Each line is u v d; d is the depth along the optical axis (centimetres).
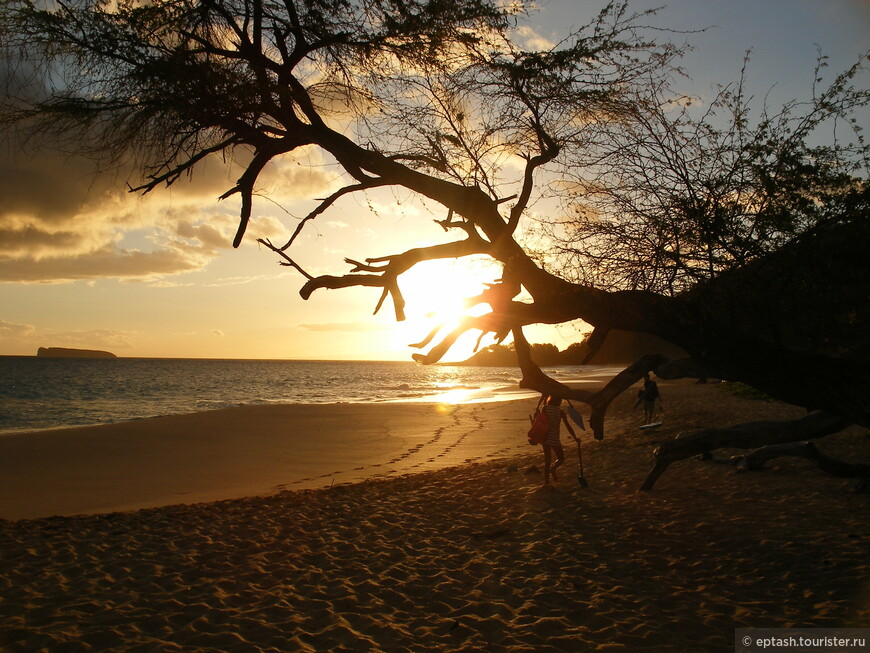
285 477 1366
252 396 4809
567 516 822
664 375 419
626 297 387
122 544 716
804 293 392
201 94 433
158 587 560
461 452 1700
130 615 487
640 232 389
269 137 458
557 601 516
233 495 1158
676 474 1064
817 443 1273
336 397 4725
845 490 877
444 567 621
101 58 447
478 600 523
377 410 3092
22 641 434
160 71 431
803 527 707
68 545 711
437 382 8269
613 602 507
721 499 868
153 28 447
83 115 458
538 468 1206
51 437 1998
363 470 1440
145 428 2255
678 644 421
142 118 463
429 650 421
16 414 3142
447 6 449
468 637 445
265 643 434
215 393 5150
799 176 378
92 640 437
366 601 523
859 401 375
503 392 5456
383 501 964
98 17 441
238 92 431
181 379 7662
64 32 442
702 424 1864
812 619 454
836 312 393
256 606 511
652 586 546
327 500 982
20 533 775
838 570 557
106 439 1964
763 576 559
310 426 2381
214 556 666
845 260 383
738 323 401
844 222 384
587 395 418
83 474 1395
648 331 391
